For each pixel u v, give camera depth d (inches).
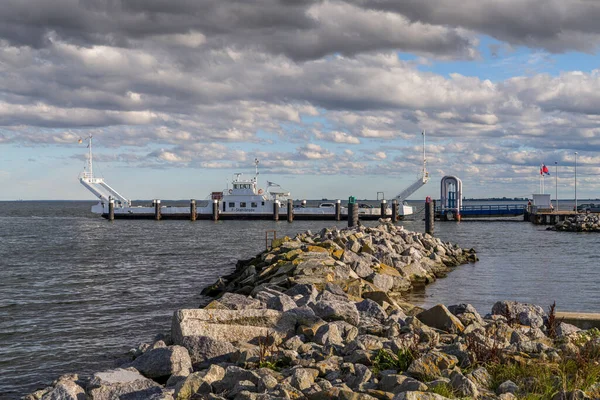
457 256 1744.6
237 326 579.8
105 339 830.5
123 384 442.0
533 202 4343.0
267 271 1162.0
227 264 1772.9
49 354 754.2
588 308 971.9
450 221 4360.2
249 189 4436.5
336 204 4247.0
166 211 4640.8
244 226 3811.5
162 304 1103.0
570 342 478.6
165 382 506.6
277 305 683.4
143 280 1421.0
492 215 4436.5
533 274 1432.1
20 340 824.9
